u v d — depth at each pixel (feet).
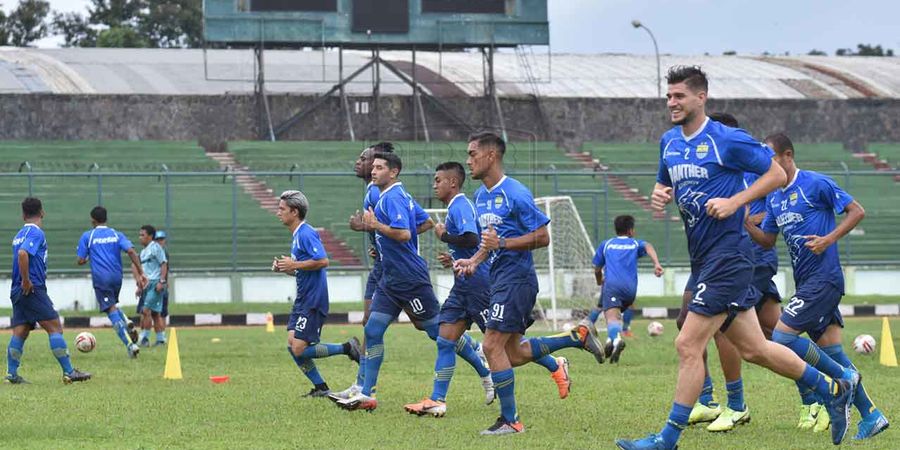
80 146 195.11
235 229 156.66
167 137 208.23
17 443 45.68
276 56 249.34
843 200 50.01
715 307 40.96
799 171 50.96
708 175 41.34
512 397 48.14
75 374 67.82
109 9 393.91
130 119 207.10
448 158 196.13
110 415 53.36
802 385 43.65
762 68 260.83
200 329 124.36
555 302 121.08
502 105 218.18
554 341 53.36
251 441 46.06
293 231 59.47
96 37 387.75
